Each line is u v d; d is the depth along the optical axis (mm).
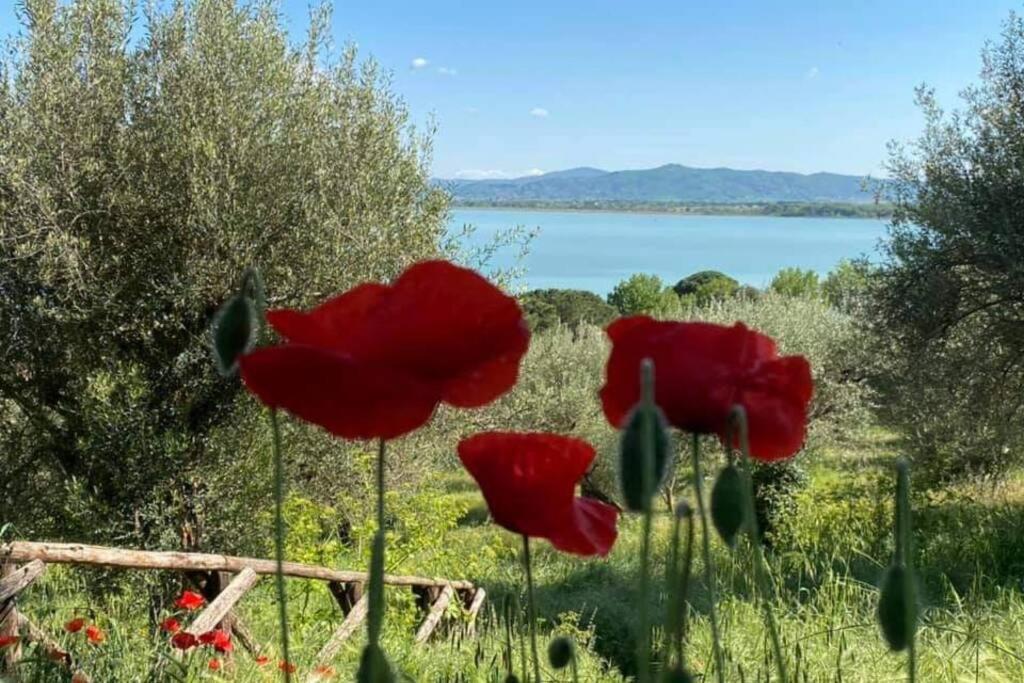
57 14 6809
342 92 7508
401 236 7594
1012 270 9008
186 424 6949
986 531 8039
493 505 885
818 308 16656
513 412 9016
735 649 3426
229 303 783
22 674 3049
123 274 6926
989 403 10023
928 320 9961
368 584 675
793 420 813
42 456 7094
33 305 6648
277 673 4113
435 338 741
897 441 11766
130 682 3572
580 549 874
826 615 4680
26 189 6449
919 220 9836
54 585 5246
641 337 818
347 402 699
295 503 7277
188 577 5922
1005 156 9336
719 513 763
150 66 7043
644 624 698
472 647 4480
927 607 5168
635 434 684
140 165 6812
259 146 6910
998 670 4285
